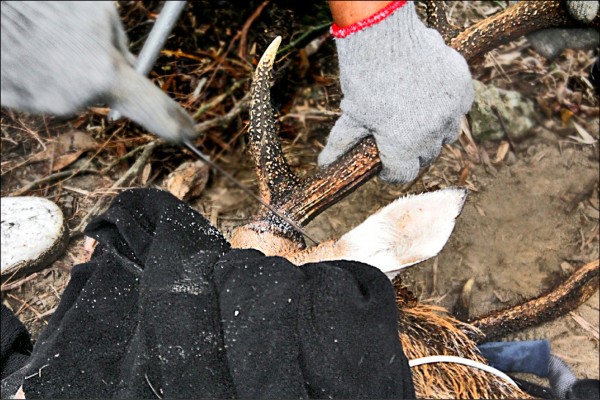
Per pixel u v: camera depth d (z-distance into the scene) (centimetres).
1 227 128
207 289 74
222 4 157
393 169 98
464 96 95
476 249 142
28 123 148
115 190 141
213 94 152
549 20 117
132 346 74
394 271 84
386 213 86
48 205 132
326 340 72
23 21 63
